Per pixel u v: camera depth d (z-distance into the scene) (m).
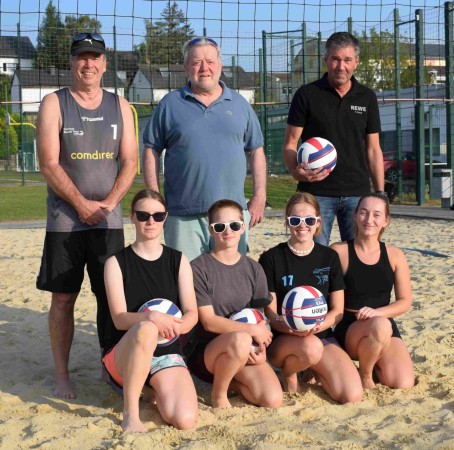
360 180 5.21
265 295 4.26
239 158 4.66
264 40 20.97
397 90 18.36
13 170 40.62
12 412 3.99
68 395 4.27
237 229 4.12
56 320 4.38
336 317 4.32
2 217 15.58
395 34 17.95
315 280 4.33
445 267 8.66
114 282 3.96
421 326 5.80
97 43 4.26
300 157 5.04
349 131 5.17
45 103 4.25
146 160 4.73
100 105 4.35
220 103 4.62
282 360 4.20
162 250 4.08
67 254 4.32
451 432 3.51
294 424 3.68
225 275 4.17
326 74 5.26
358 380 4.14
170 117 4.62
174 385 3.78
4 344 5.44
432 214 15.37
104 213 4.26
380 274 4.50
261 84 22.45
